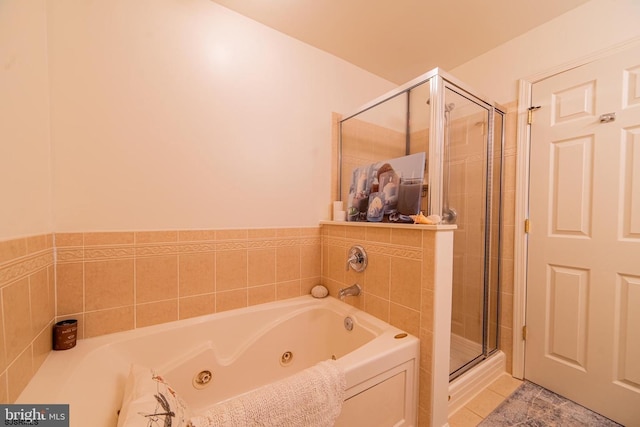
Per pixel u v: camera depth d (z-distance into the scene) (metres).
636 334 1.24
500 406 1.40
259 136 1.60
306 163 1.80
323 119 1.88
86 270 1.14
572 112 1.45
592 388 1.37
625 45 1.28
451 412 1.34
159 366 1.22
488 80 1.83
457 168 1.52
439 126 1.36
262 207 1.62
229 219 1.51
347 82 2.00
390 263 1.35
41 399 0.75
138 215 1.25
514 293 1.68
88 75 1.13
